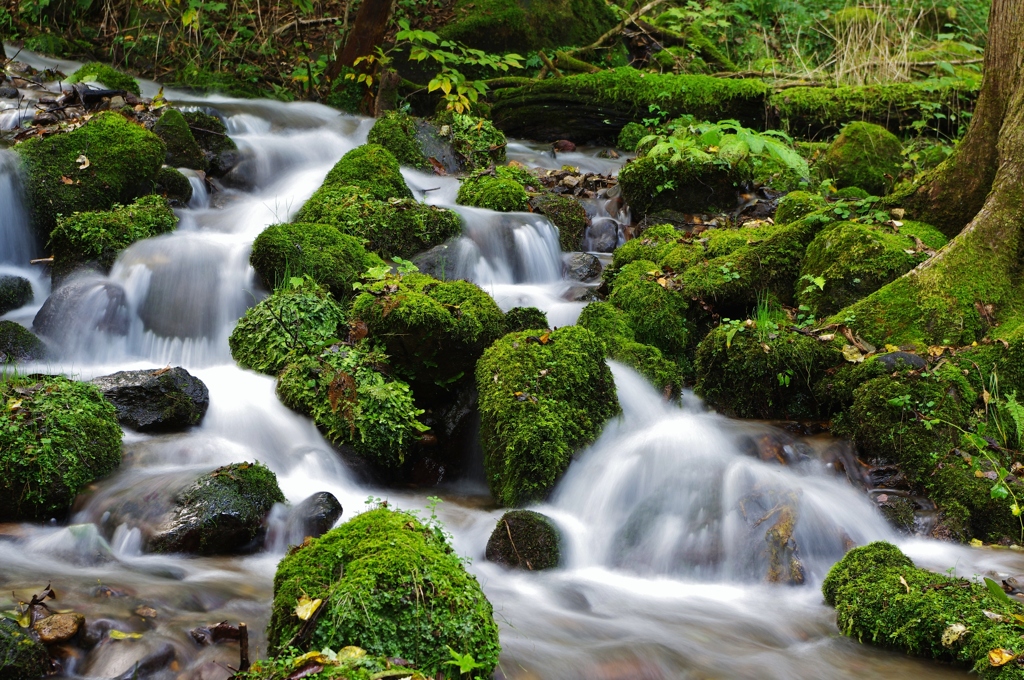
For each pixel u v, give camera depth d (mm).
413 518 3861
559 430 5285
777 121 11086
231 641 3518
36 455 4547
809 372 6004
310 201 7766
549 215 8305
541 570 4633
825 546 4762
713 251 7262
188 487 4488
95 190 7516
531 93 11508
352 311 6066
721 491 4961
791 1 14664
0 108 9062
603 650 3779
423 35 10430
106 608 3598
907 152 9414
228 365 6367
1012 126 6461
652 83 11305
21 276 7074
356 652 3100
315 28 13508
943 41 13625
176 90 11727
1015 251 6305
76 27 13148
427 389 6004
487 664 3338
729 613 4250
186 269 6820
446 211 7586
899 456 5406
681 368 6707
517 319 6152
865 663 3803
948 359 5781
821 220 7145
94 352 6414
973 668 3650
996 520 5004
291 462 5379
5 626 3258
